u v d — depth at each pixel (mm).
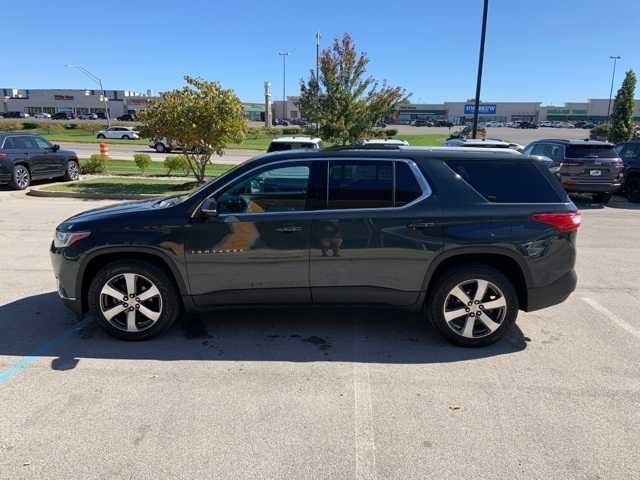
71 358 4070
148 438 2992
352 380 3738
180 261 4211
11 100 117688
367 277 4223
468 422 3189
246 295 4297
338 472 2707
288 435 3033
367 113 18578
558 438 3025
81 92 117062
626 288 6199
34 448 2893
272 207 4230
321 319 4961
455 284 4227
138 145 42719
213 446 2922
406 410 3326
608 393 3576
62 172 17234
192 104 15125
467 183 4242
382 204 4195
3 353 4160
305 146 14125
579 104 118188
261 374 3820
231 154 34188
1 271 6605
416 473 2705
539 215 4191
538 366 4000
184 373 3824
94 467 2734
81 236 4219
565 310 5352
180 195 4957
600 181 13102
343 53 18266
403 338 4535
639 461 2814
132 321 4344
